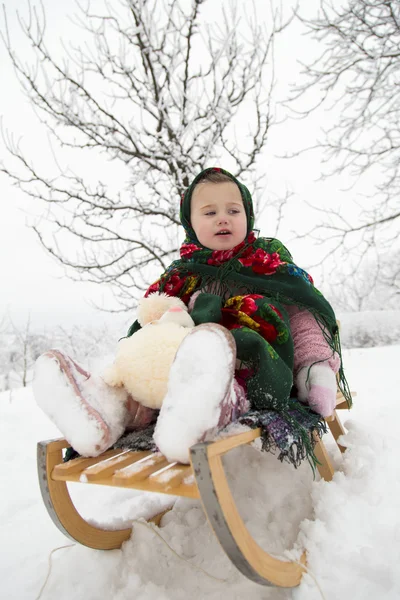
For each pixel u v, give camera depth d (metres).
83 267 5.19
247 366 1.17
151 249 5.46
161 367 1.04
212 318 1.24
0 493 1.78
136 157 5.45
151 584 1.06
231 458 1.46
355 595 0.94
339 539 1.07
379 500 1.21
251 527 1.19
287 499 1.28
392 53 4.98
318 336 1.36
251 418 0.99
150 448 1.00
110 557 1.17
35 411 2.85
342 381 1.51
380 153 5.21
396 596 0.93
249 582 1.04
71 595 1.08
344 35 4.98
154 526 1.27
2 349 7.15
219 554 1.15
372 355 4.27
